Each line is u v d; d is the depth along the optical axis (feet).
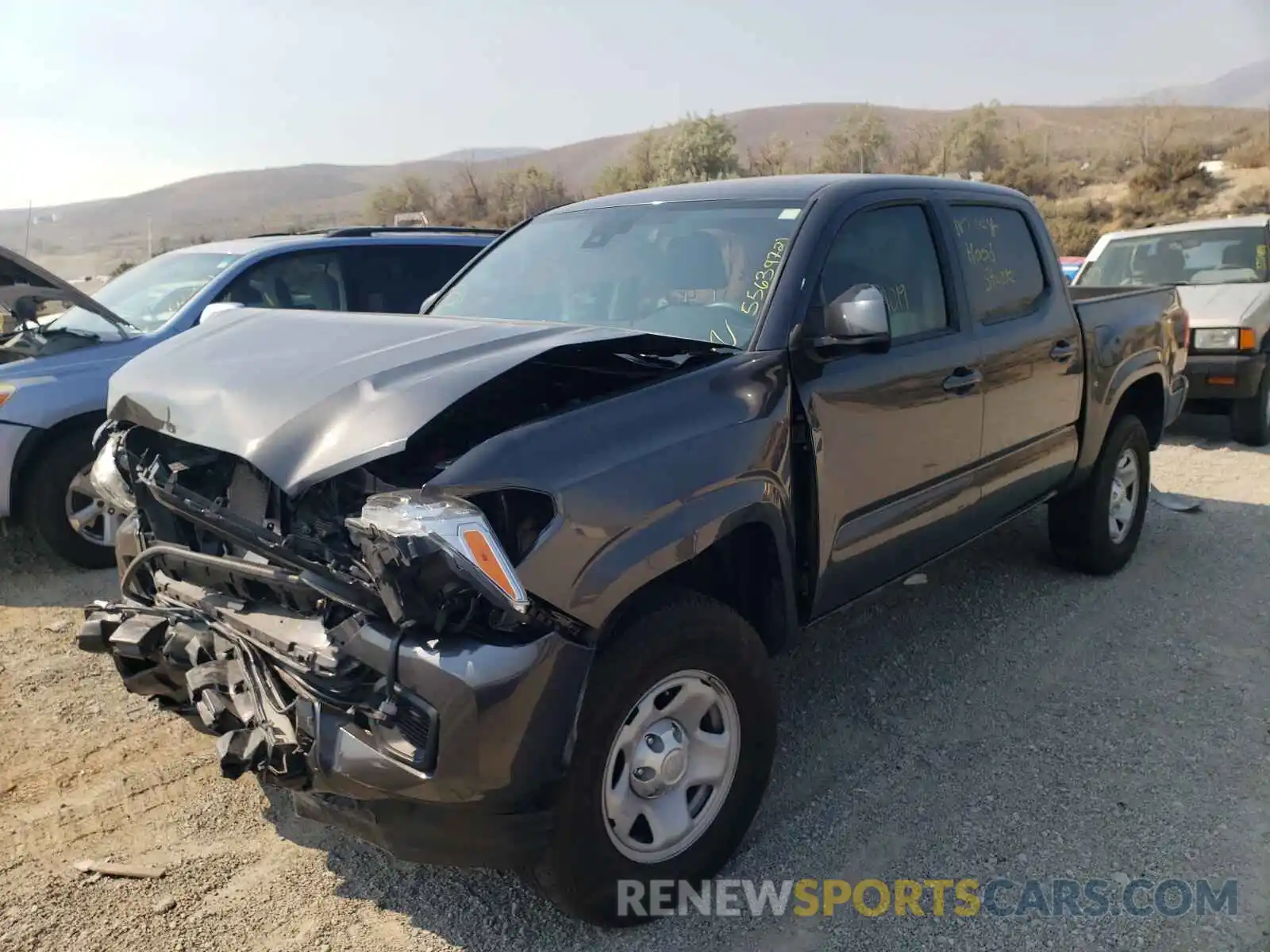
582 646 8.43
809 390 10.92
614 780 8.98
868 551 12.00
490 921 9.56
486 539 7.90
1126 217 124.16
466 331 10.21
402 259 24.80
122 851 10.57
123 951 9.07
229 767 8.68
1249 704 13.56
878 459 11.89
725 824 9.96
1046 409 15.42
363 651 8.10
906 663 15.12
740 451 9.86
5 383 18.22
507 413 9.86
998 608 17.15
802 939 9.27
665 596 9.32
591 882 8.80
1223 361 28.53
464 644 7.97
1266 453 28.73
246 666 8.88
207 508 9.30
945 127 252.21
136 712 13.62
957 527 13.80
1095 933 9.23
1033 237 15.97
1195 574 18.62
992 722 13.28
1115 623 16.44
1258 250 31.83
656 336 10.16
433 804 7.98
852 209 12.37
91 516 19.13
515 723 7.98
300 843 10.78
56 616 17.11
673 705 9.36
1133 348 17.79
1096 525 17.78
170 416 9.73
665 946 9.21
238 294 21.98
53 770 12.14
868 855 10.50
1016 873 10.14
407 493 8.11
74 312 22.22
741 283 11.56
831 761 12.41
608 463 8.82
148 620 9.85
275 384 9.36
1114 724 13.11
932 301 13.43
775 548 10.43
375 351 9.72
